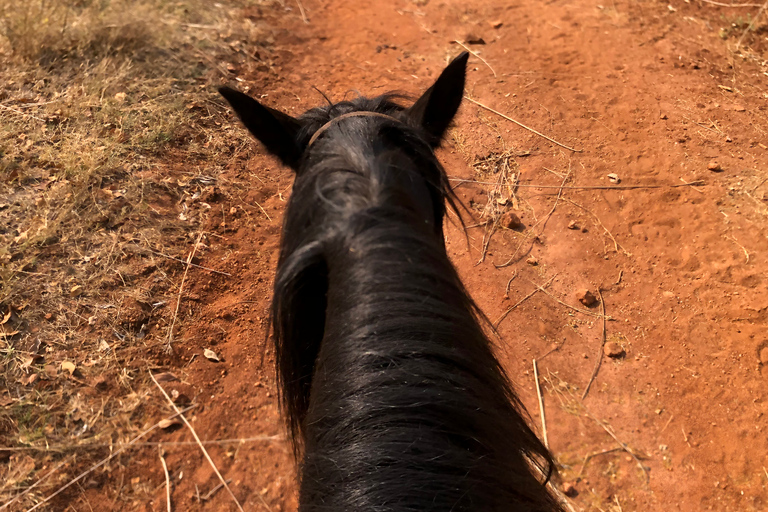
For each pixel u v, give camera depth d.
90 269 3.50
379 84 5.36
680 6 6.82
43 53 4.74
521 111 5.20
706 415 3.32
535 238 4.24
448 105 2.25
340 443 1.40
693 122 5.11
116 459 2.87
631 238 4.23
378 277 1.44
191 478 2.89
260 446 3.05
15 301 3.25
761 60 6.00
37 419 2.89
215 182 4.25
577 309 3.85
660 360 3.59
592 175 4.66
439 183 2.03
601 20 6.48
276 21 6.07
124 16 5.19
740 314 3.74
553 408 3.36
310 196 1.74
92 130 4.25
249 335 3.46
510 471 1.47
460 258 4.08
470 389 1.43
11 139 4.07
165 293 3.53
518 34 6.23
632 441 3.23
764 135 5.01
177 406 3.10
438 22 6.39
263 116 2.04
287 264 1.63
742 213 4.32
